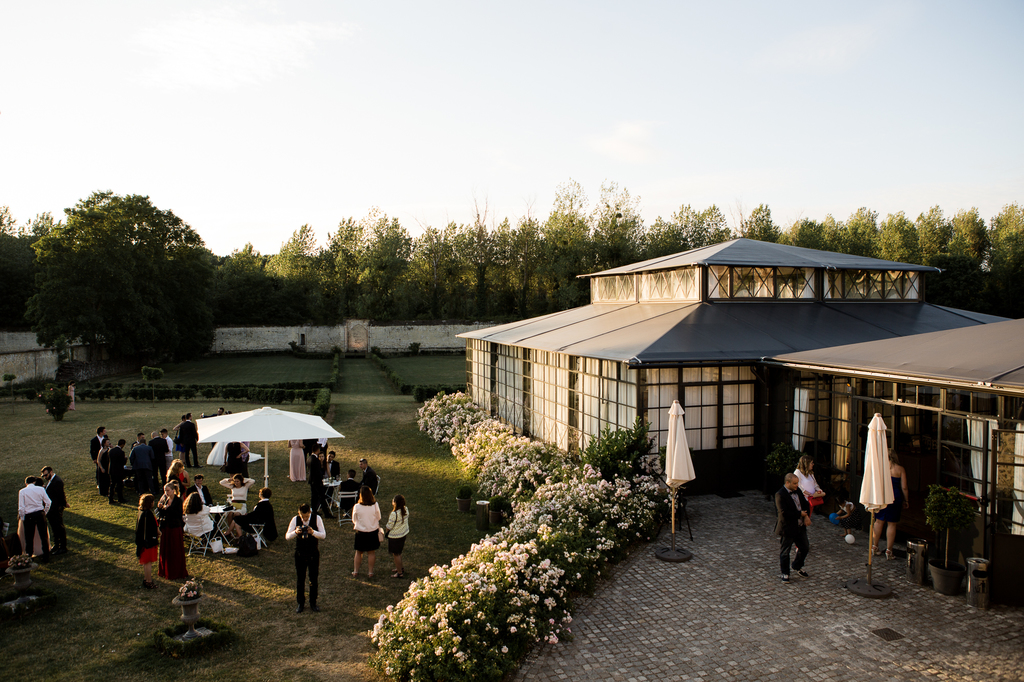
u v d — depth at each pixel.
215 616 9.19
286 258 81.25
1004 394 8.66
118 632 8.72
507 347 23.44
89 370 43.12
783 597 9.20
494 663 7.16
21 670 7.70
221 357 63.00
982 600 8.67
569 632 8.16
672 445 10.96
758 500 13.98
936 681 7.02
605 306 24.97
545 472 14.94
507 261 77.00
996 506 8.89
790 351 14.55
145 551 10.09
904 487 10.34
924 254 64.81
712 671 7.33
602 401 15.94
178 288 50.81
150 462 15.00
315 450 17.61
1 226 73.56
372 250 78.25
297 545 9.32
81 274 43.22
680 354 13.90
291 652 8.15
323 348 65.81
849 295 20.86
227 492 16.02
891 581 9.64
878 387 11.55
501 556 8.94
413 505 14.90
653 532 11.63
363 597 9.88
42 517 11.22
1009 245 58.53
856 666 7.36
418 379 43.75
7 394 34.06
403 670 7.18
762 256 20.14
